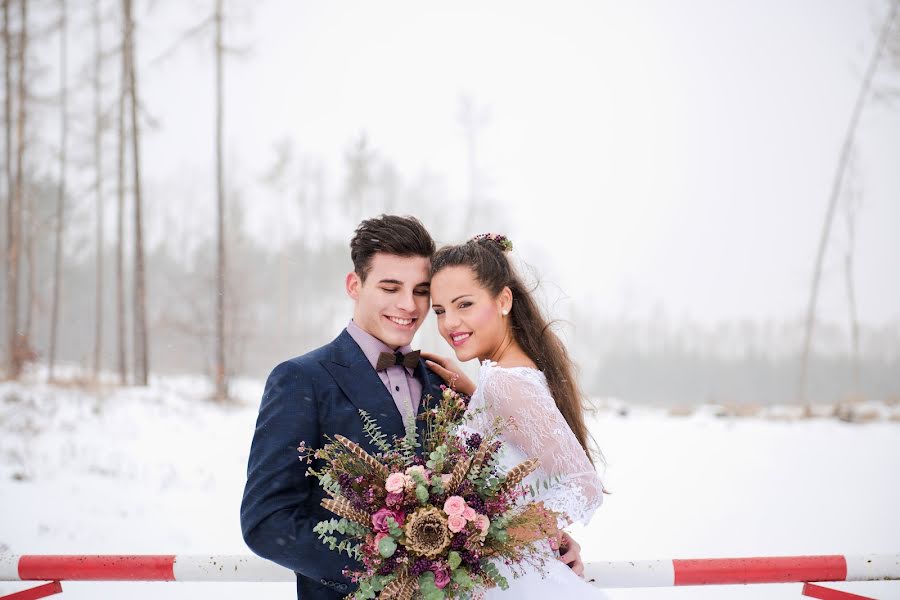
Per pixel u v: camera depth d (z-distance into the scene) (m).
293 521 1.95
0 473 7.11
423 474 1.91
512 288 2.51
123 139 21.36
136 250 17.98
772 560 2.40
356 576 1.87
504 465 2.19
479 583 1.90
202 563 2.38
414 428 2.05
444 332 2.46
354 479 1.94
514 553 1.95
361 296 2.40
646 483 8.26
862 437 13.02
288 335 34.06
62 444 8.75
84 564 2.38
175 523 5.87
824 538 5.92
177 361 25.67
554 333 2.54
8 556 2.41
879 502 7.32
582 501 2.09
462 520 1.83
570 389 2.52
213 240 41.97
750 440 12.39
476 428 2.25
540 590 2.13
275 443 2.05
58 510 6.02
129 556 2.41
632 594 4.32
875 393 48.12
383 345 2.38
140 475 7.50
